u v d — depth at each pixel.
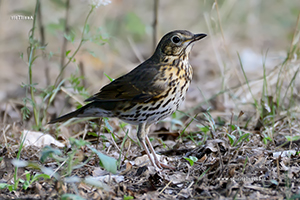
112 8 22.20
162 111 10.12
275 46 22.44
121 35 23.12
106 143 11.45
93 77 18.14
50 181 8.48
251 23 23.09
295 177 8.51
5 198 8.12
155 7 17.36
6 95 17.08
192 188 8.45
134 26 21.84
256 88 15.08
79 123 13.13
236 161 9.02
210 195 8.08
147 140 10.17
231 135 9.97
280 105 13.52
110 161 7.83
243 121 13.33
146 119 10.16
